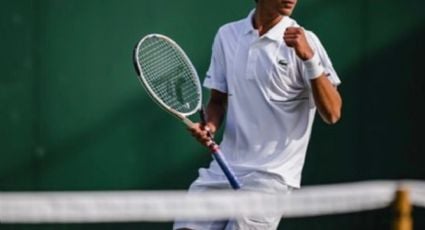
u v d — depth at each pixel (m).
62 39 15.85
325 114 11.51
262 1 11.75
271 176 11.70
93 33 15.87
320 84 11.35
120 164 16.06
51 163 15.97
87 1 15.84
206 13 15.95
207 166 16.19
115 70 15.93
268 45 11.70
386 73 16.41
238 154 11.91
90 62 15.91
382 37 16.34
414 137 16.55
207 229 11.91
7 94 15.84
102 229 16.17
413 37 16.41
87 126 15.98
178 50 12.21
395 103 16.45
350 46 16.30
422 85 16.45
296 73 11.65
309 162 16.36
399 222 8.82
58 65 15.88
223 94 12.23
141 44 12.14
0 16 15.76
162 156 16.11
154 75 12.18
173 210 9.68
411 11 16.34
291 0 11.65
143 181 16.11
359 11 16.28
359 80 16.36
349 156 16.44
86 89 15.93
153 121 16.06
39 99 15.90
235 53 11.88
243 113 11.83
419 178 16.59
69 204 9.69
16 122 15.88
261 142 11.78
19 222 15.91
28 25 15.80
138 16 15.89
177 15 15.92
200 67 15.95
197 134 11.98
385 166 16.53
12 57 15.80
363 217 16.53
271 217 11.70
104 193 16.05
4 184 15.91
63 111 15.93
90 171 16.03
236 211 9.79
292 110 11.73
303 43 11.25
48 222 16.00
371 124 16.45
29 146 15.93
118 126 16.03
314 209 10.48
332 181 16.44
